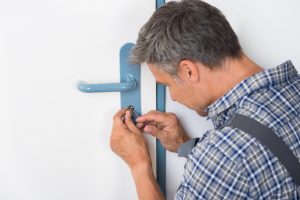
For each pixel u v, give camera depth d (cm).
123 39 96
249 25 103
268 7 102
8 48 91
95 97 99
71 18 92
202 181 71
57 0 90
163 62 77
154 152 109
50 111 98
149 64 82
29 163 100
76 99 98
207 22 74
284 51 107
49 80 95
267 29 104
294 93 76
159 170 111
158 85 103
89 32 94
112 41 96
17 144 98
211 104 81
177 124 104
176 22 75
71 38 93
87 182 106
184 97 83
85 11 92
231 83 77
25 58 92
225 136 71
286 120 72
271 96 74
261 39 105
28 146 99
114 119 98
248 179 69
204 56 74
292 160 71
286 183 71
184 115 108
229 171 69
